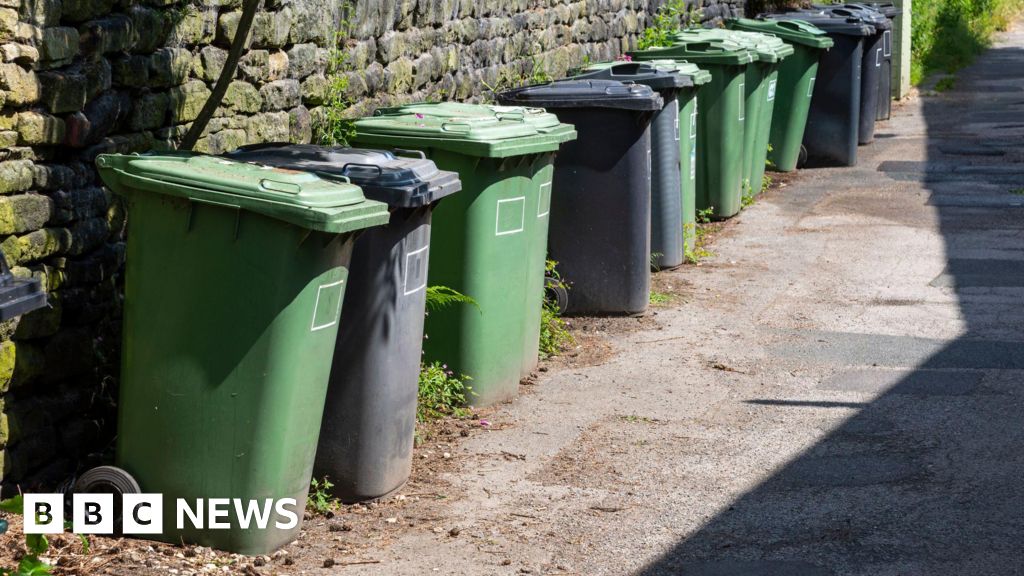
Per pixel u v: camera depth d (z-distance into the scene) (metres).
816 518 5.21
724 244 10.82
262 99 6.61
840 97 14.52
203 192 4.41
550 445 6.11
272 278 4.43
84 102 5.18
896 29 20.16
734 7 17.30
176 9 5.89
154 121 5.76
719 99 11.22
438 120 6.39
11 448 4.92
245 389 4.51
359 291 5.13
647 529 5.11
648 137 8.32
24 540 4.68
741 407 6.72
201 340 4.51
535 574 4.67
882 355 7.66
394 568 4.70
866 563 4.76
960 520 5.16
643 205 8.34
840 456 5.95
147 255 4.57
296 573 4.61
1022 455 5.91
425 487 5.56
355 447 5.23
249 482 4.59
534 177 6.66
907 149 15.82
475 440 6.16
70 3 5.11
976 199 12.61
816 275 9.74
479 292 6.39
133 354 4.65
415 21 8.52
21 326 4.88
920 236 11.04
